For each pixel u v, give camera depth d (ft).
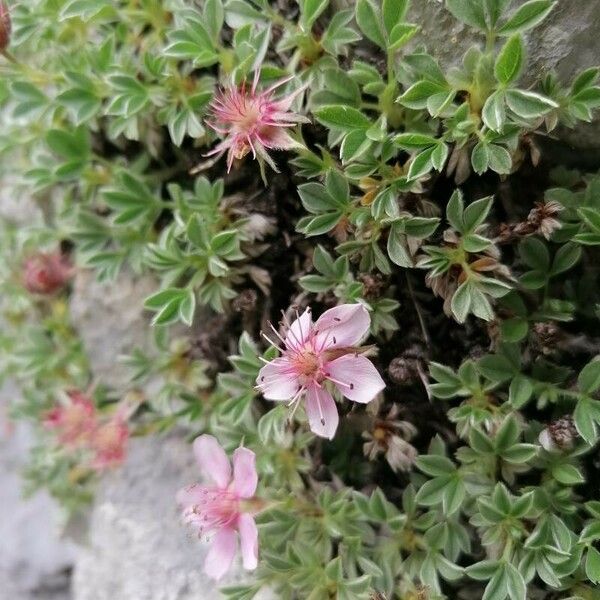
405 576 0.41
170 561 0.49
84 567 0.54
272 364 0.39
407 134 0.38
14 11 0.47
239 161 0.43
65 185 0.55
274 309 0.46
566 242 0.40
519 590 0.38
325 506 0.43
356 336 0.38
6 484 0.68
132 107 0.45
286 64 0.44
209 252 0.44
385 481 0.46
